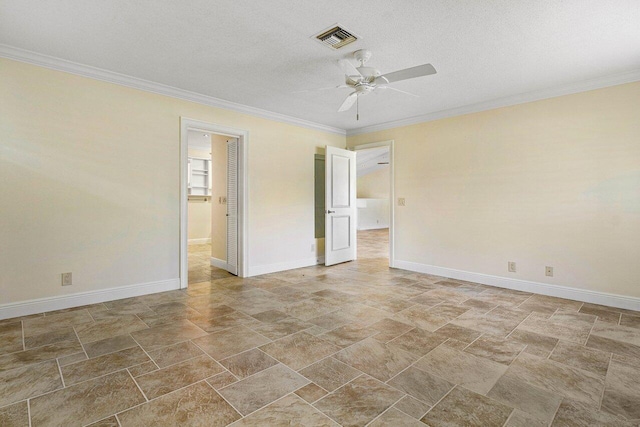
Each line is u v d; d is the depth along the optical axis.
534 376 1.90
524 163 3.73
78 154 3.08
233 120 4.20
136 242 3.45
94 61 2.96
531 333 2.52
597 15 2.16
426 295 3.55
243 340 2.38
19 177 2.80
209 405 1.61
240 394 1.71
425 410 1.58
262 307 3.13
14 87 2.77
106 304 3.18
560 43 2.55
